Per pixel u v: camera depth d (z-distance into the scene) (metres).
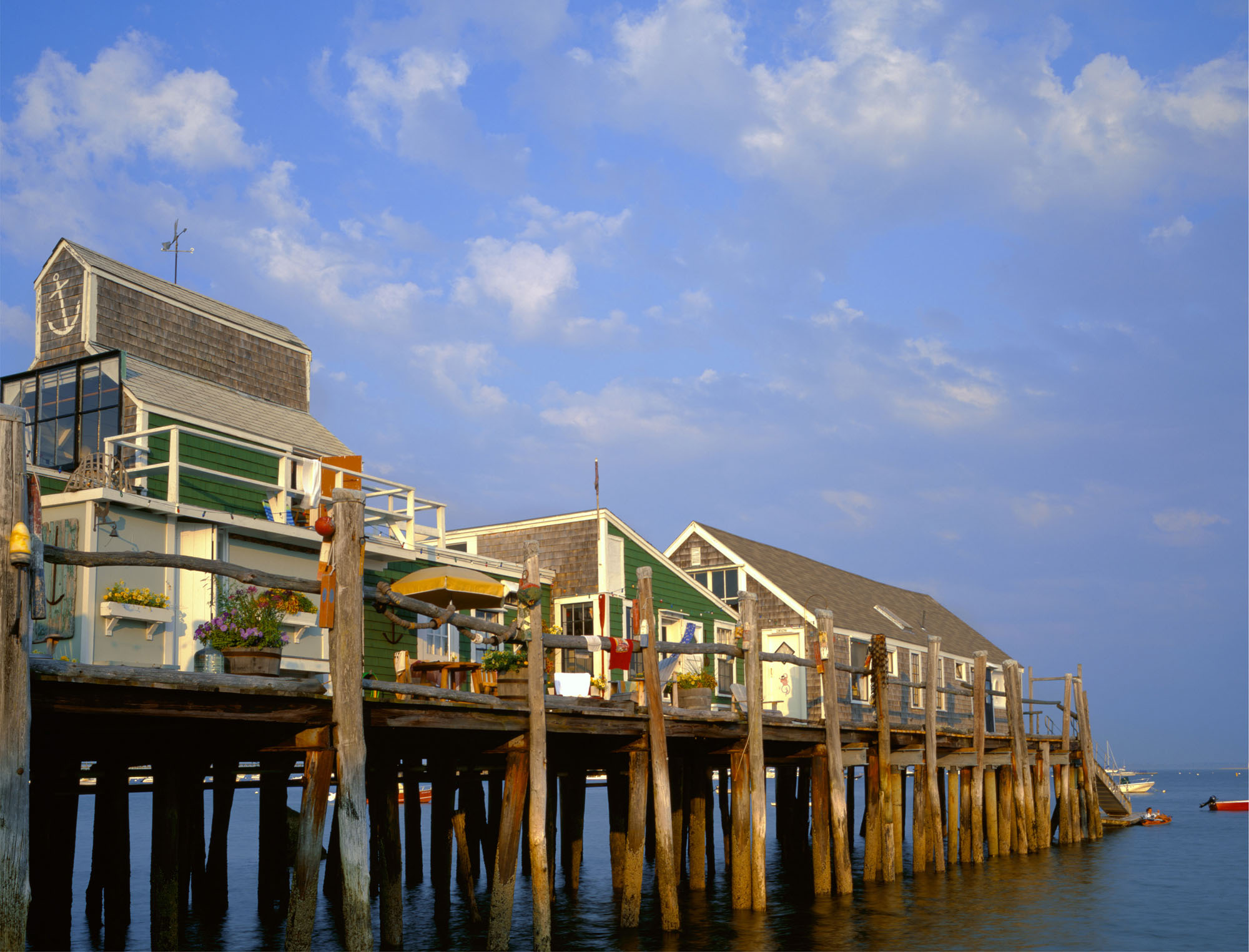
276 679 9.88
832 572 43.06
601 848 30.22
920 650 40.03
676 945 14.88
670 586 29.64
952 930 16.66
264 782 17.86
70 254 21.41
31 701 8.19
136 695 8.98
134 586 16.88
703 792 19.52
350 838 10.13
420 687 11.37
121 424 19.55
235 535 18.42
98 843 16.06
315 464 20.20
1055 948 15.66
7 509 7.93
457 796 20.73
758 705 16.69
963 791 24.88
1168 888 21.53
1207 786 150.25
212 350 23.38
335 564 10.53
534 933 12.59
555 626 26.77
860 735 20.64
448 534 29.30
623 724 14.77
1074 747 32.47
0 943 7.48
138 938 15.73
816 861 18.69
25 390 20.92
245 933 16.16
